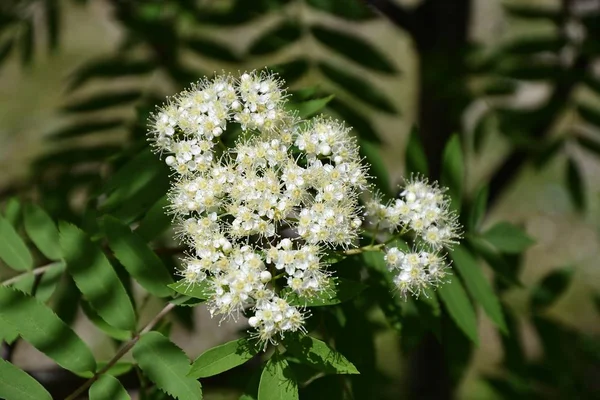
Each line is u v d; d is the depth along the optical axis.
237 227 0.71
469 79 0.90
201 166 0.72
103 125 0.87
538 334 0.88
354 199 0.72
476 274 0.77
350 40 0.83
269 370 0.70
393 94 2.05
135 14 0.88
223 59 0.87
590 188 2.02
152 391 0.74
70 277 0.77
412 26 0.93
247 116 0.72
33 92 2.11
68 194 0.85
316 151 0.72
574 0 0.91
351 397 0.73
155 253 0.73
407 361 0.98
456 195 0.78
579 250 2.04
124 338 0.73
